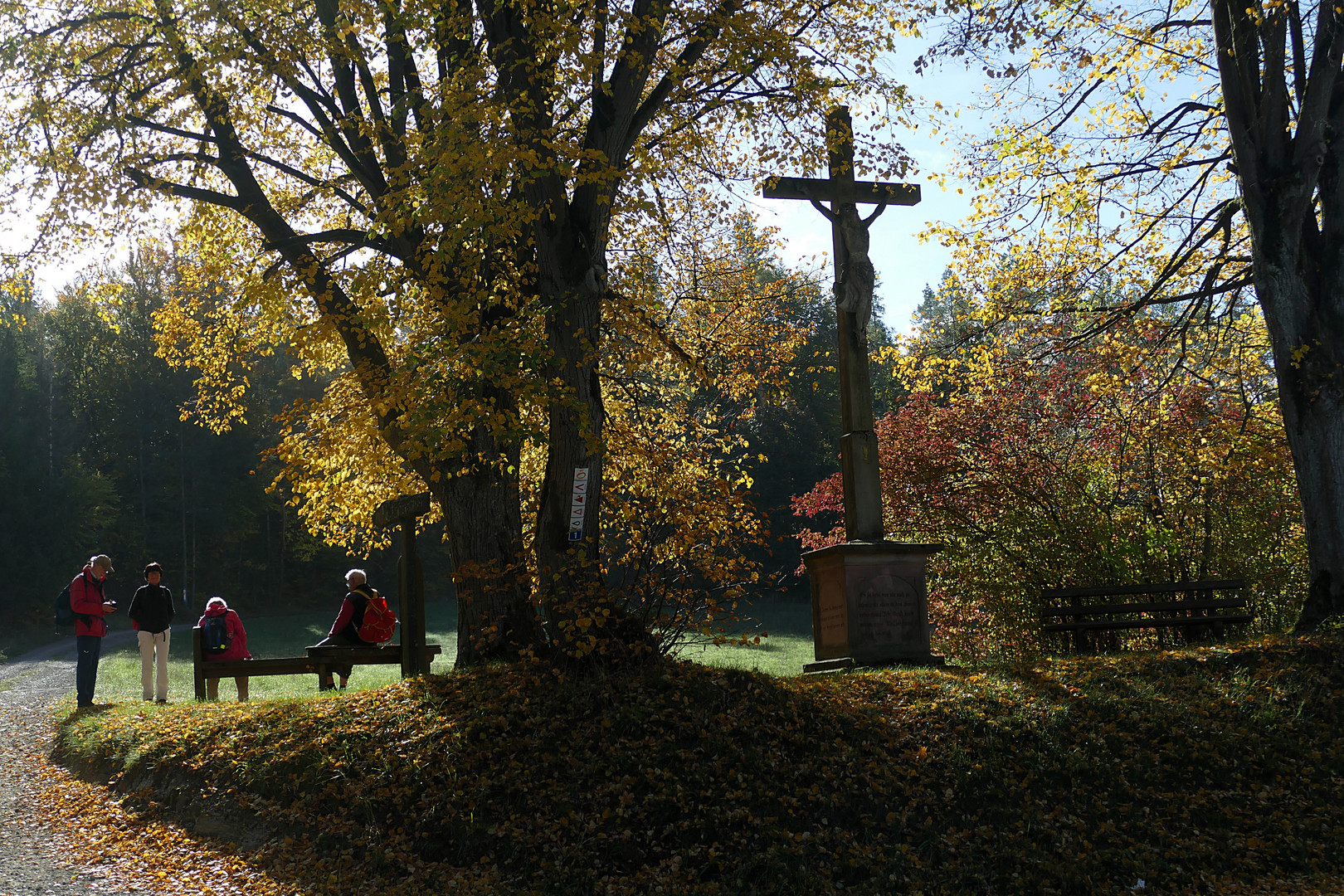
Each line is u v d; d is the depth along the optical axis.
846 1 11.02
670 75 9.39
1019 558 14.16
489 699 8.19
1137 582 13.72
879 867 6.41
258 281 10.06
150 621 12.80
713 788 7.02
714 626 8.79
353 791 7.24
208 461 51.25
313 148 13.60
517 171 8.80
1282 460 13.50
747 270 13.58
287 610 55.53
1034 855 6.55
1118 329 14.27
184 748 8.48
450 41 9.84
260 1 9.48
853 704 8.32
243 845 7.02
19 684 17.12
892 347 16.20
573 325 9.20
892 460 15.09
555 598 8.73
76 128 10.30
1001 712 8.19
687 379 13.64
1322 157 10.64
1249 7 10.53
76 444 49.94
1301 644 9.57
